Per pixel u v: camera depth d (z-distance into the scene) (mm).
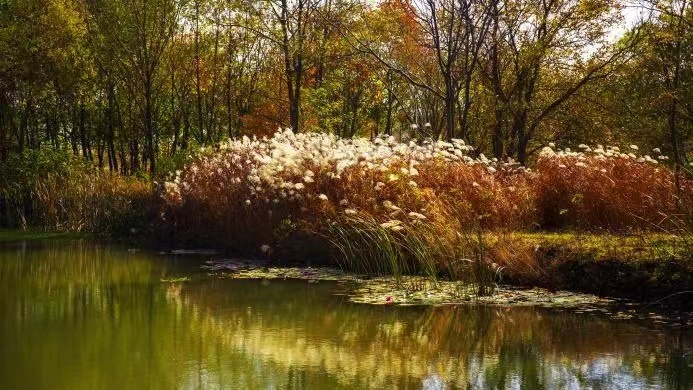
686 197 10281
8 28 23828
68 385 5906
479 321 7988
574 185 11852
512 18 20188
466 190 11945
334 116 30844
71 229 18828
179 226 15406
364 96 32875
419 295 9352
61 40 24906
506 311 8391
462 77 21547
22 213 19750
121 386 5859
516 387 5758
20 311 8844
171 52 27891
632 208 10977
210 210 14703
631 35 19453
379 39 21812
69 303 9344
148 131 23844
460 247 9961
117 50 25234
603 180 11625
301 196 12172
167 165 20016
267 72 31188
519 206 12094
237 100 31766
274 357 6727
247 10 22922
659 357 6531
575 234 10695
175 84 30984
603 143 21438
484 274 9391
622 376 5996
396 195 11617
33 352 6922
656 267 8672
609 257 9102
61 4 24578
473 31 19672
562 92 21625
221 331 7734
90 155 31500
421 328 7789
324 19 21234
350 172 12250
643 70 18422
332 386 5852
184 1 24141
